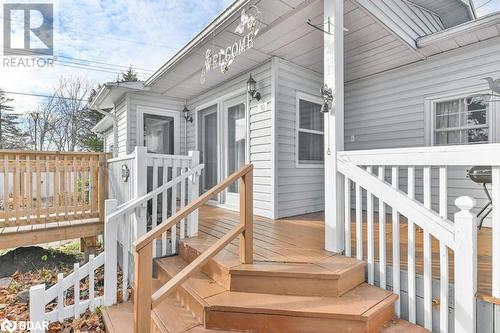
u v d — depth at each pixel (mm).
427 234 1949
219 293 2145
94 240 4543
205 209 5105
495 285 1687
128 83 5402
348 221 2482
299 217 4367
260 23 3162
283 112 4328
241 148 4926
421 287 2055
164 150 6223
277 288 2135
